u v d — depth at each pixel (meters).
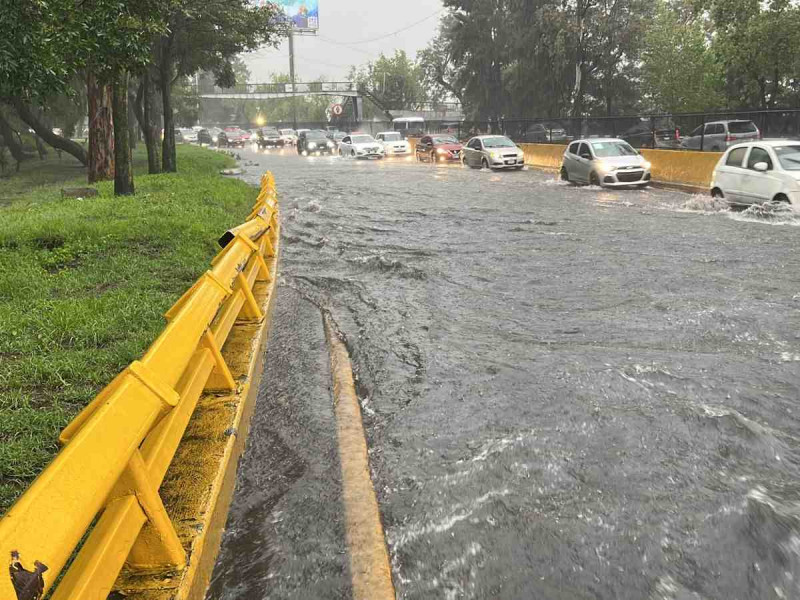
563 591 2.83
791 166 13.69
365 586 2.83
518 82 54.56
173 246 9.88
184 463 3.31
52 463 1.84
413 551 3.12
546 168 30.97
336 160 43.31
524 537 3.19
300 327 6.92
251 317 6.03
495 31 59.69
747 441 4.04
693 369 5.27
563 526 3.26
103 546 2.01
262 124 117.31
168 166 28.23
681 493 3.52
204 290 4.12
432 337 6.35
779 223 12.75
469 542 3.17
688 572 2.93
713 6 34.28
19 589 1.45
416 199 18.84
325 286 8.78
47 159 48.78
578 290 7.95
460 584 2.89
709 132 27.70
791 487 3.57
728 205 14.98
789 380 5.03
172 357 2.99
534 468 3.80
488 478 3.72
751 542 3.10
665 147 27.64
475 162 32.12
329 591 2.81
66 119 45.47
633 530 3.21
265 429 4.41
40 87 9.54
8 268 8.07
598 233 12.09
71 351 5.23
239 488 3.65
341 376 5.34
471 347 6.01
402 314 7.21
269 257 9.58
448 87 72.12
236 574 2.94
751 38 32.97
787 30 32.19
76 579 1.86
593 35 49.09
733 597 2.79
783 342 5.88
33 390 4.55
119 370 4.90
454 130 53.12
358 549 3.09
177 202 15.07
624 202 17.14
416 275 8.99
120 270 8.25
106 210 13.27
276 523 3.31
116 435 2.16
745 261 9.32
